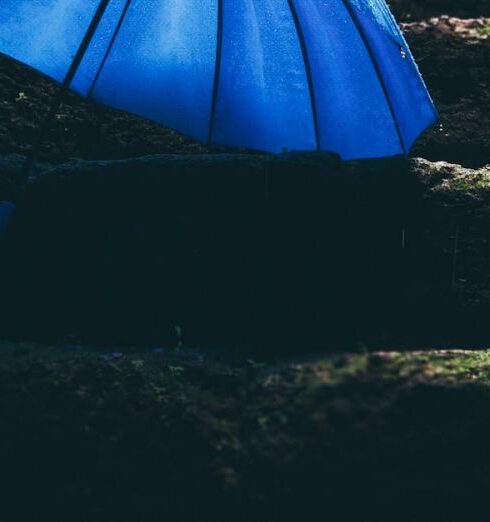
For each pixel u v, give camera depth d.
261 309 2.39
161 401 2.14
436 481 2.05
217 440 2.09
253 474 2.06
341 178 2.48
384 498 2.04
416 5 3.42
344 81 2.27
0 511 2.05
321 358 2.23
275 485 2.05
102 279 2.42
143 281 2.42
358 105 2.28
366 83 2.26
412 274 2.41
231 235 2.42
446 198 2.49
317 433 2.09
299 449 2.07
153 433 2.10
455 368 2.17
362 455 2.07
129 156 2.80
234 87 2.33
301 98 2.30
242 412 2.14
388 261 2.42
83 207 2.45
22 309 2.42
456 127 2.79
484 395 2.13
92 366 2.19
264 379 2.18
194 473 2.06
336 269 2.40
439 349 2.33
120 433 2.10
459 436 2.09
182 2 2.36
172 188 2.45
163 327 2.40
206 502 2.04
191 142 2.82
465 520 2.04
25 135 2.77
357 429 2.09
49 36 2.40
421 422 2.10
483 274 2.41
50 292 2.42
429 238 2.45
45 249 2.43
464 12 3.40
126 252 2.42
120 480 2.06
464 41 3.01
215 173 2.45
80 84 2.41
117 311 2.41
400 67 2.21
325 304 2.38
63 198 2.45
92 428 2.10
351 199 2.46
